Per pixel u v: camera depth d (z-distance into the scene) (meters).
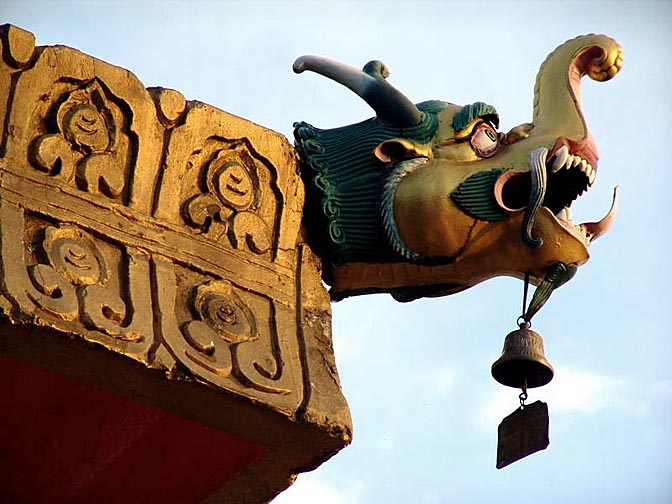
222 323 8.42
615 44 9.54
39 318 7.86
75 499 9.08
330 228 9.13
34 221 8.14
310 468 8.74
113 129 8.49
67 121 8.38
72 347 7.98
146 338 8.12
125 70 8.59
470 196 9.02
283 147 8.95
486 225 9.02
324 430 8.47
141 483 8.95
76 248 8.16
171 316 8.27
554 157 9.09
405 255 9.12
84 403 8.39
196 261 8.51
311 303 8.82
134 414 8.44
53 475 8.91
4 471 8.90
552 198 9.20
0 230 7.99
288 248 8.86
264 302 8.68
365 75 9.34
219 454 8.70
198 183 8.70
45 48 8.41
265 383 8.37
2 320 7.81
